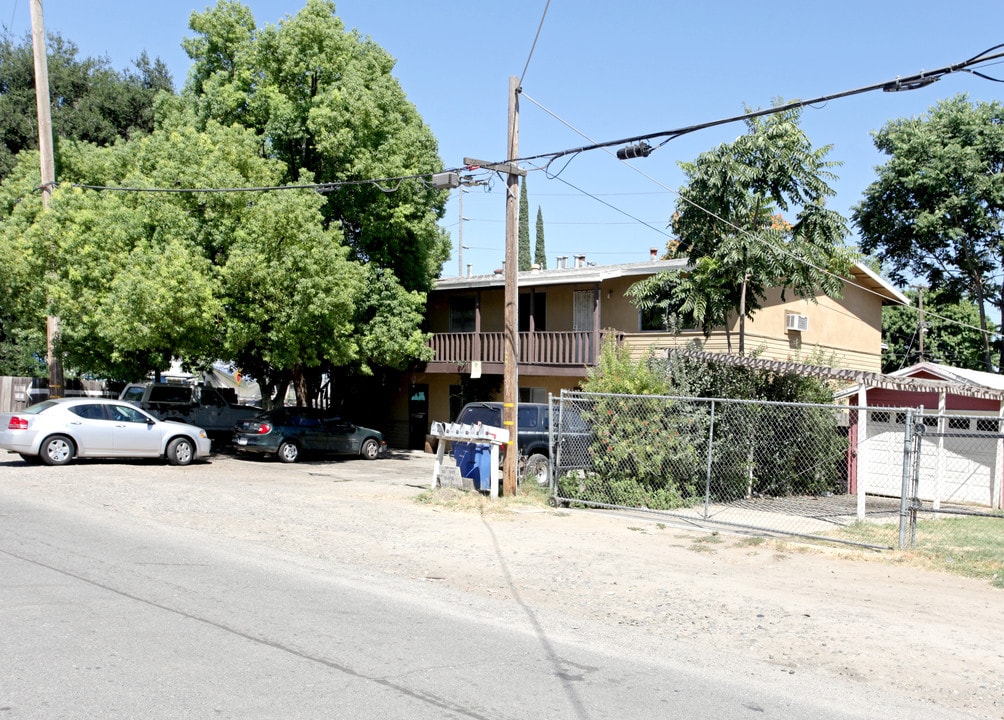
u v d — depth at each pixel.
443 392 29.59
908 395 19.55
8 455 20.69
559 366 24.28
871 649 7.03
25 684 5.38
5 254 22.33
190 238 20.48
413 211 24.02
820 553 10.98
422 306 25.77
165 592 7.93
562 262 31.91
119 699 5.18
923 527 13.57
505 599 8.46
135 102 35.19
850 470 18.83
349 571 9.48
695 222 20.11
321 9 22.81
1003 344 33.44
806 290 21.17
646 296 21.36
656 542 11.57
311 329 21.56
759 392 16.75
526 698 5.54
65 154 23.84
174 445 20.17
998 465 17.64
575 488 14.88
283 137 22.75
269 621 7.11
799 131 19.36
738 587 9.11
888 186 33.19
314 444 23.86
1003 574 9.74
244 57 23.38
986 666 6.66
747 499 16.22
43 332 25.86
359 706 5.23
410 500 15.05
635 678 6.10
